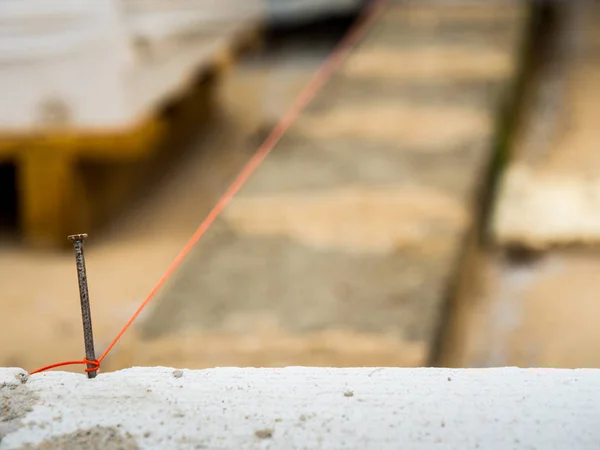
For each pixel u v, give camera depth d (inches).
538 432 44.5
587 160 215.6
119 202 221.5
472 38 258.1
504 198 193.6
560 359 142.3
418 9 290.0
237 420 45.9
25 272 186.7
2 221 215.0
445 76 228.7
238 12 290.7
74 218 201.2
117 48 194.5
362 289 137.4
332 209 162.2
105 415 46.4
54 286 179.2
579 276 166.7
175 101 246.2
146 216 215.6
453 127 197.2
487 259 174.1
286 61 331.3
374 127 199.0
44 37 194.4
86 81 196.5
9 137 199.8
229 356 122.9
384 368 50.5
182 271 146.2
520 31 265.4
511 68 233.0
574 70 282.4
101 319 163.6
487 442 43.9
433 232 153.2
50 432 45.2
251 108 289.0
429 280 138.9
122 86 197.0
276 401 47.4
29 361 150.6
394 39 260.8
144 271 183.6
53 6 191.9
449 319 138.6
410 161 181.2
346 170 178.2
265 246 152.1
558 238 175.9
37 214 200.4
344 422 45.6
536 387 48.0
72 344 155.6
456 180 172.1
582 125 239.5
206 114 275.1
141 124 209.5
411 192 167.3
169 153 251.6
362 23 346.9
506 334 149.7
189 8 240.8
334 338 125.3
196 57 249.6
